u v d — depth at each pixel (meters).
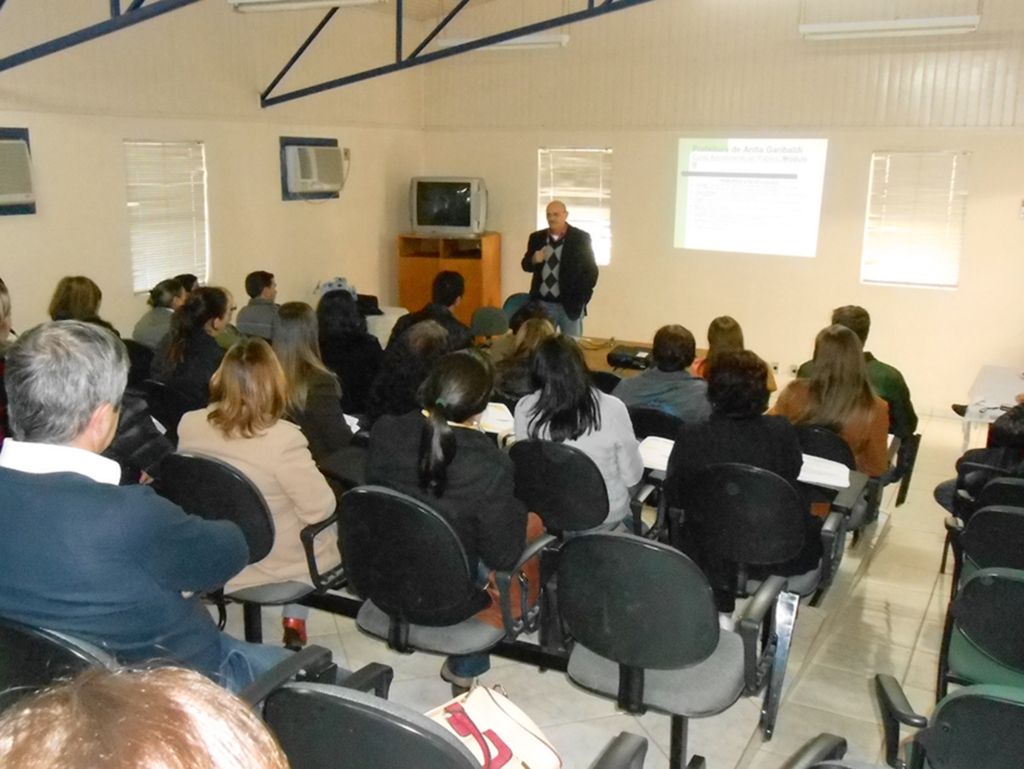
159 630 1.73
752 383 2.77
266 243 6.79
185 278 5.09
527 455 2.86
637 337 7.89
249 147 6.50
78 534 1.58
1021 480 2.83
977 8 6.22
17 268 4.97
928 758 1.66
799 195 7.06
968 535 2.60
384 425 2.39
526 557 2.35
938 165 6.59
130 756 0.51
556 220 6.67
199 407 3.78
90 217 5.38
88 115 5.26
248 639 2.74
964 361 6.82
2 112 4.78
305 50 6.81
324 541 2.71
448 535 2.14
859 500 3.48
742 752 2.64
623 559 1.98
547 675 3.02
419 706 2.86
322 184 7.06
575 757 2.61
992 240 6.55
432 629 2.41
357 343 4.44
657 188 7.54
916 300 6.87
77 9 5.06
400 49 6.12
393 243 8.23
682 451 2.88
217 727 0.55
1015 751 1.54
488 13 7.75
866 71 6.65
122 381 1.69
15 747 0.51
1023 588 2.01
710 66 7.13
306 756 1.39
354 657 3.15
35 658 1.47
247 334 5.62
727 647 2.31
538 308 4.89
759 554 2.71
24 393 1.60
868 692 2.99
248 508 2.39
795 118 6.94
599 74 7.52
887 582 3.90
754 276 7.36
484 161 8.14
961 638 2.44
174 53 5.77
